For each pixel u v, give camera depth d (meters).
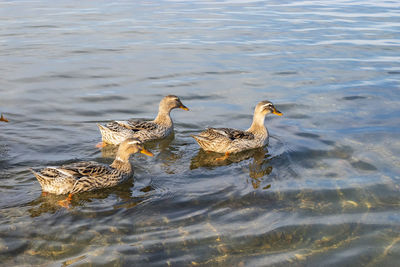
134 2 40.69
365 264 7.64
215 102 16.92
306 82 18.89
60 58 22.16
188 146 13.48
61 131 13.95
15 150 12.39
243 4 40.81
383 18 32.84
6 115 15.05
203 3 40.97
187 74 19.95
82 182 10.27
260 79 19.34
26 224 8.80
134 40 25.83
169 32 27.94
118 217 9.15
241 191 10.27
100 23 30.39
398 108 15.73
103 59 22.06
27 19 31.42
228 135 12.68
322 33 28.11
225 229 8.67
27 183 10.57
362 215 9.13
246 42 25.67
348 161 11.77
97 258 7.73
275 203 9.70
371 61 21.88
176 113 16.05
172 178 11.09
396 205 9.49
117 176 10.84
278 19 32.84
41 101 16.53
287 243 8.23
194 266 7.55
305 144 13.05
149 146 13.46
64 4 38.66
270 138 13.83
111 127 13.09
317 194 10.06
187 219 9.05
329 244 8.20
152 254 7.85
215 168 11.73
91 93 17.50
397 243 8.20
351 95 17.23
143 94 17.53
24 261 7.65
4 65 20.81
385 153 12.16
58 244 8.15
